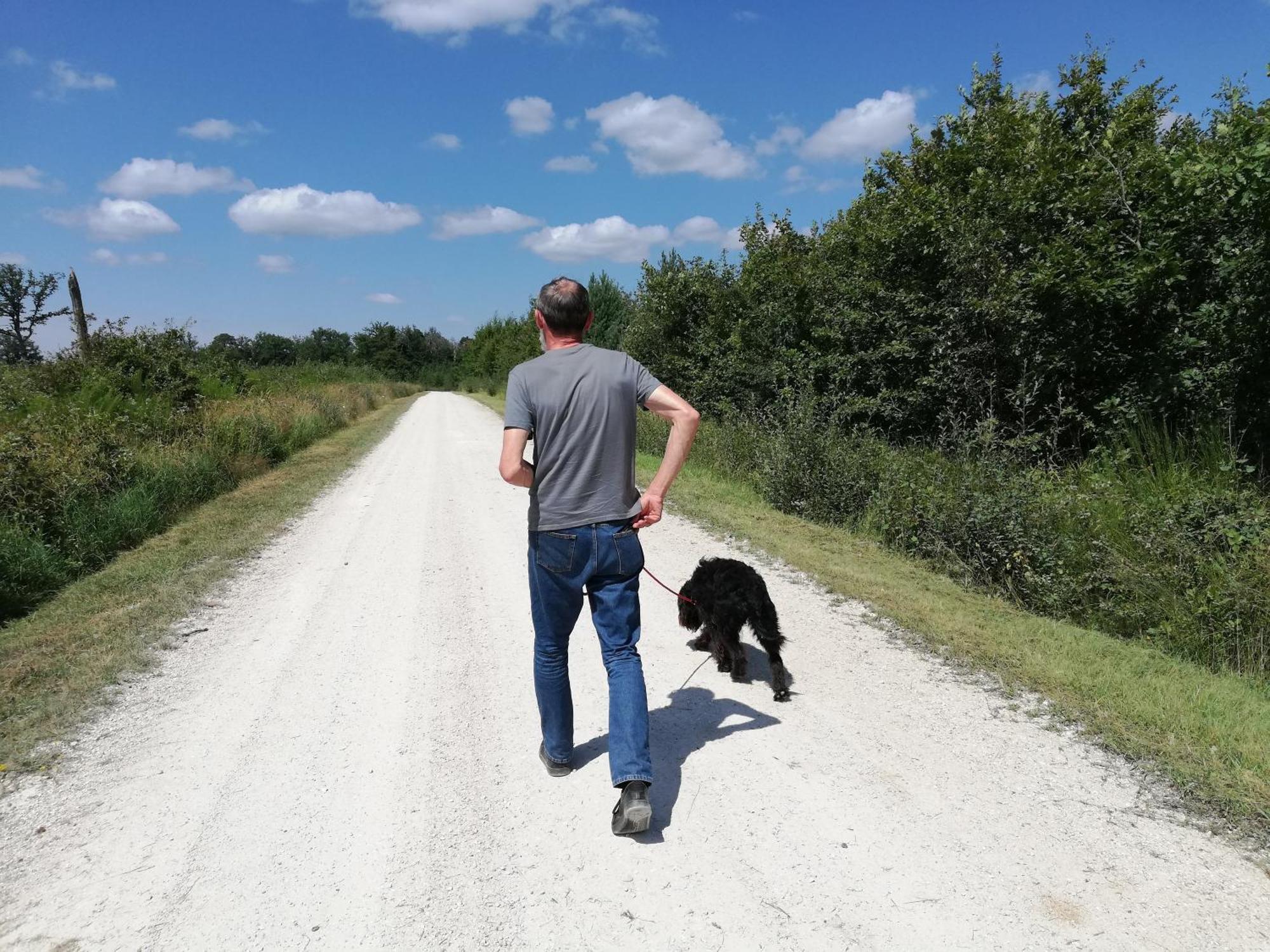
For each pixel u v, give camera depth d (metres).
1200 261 8.68
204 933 2.42
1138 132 10.95
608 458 2.86
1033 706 3.94
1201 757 3.31
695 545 7.69
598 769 3.39
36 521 7.02
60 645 4.96
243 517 9.29
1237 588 5.02
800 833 2.91
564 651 3.17
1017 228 10.35
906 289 11.86
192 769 3.42
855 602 5.74
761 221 18.56
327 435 20.70
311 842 2.88
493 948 2.36
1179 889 2.56
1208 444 7.44
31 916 2.49
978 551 6.71
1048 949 2.31
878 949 2.33
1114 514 6.37
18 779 3.35
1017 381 10.59
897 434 12.38
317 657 4.78
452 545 7.88
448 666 4.62
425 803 3.14
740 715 3.91
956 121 12.58
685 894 2.59
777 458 10.11
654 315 19.94
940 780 3.26
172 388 15.04
